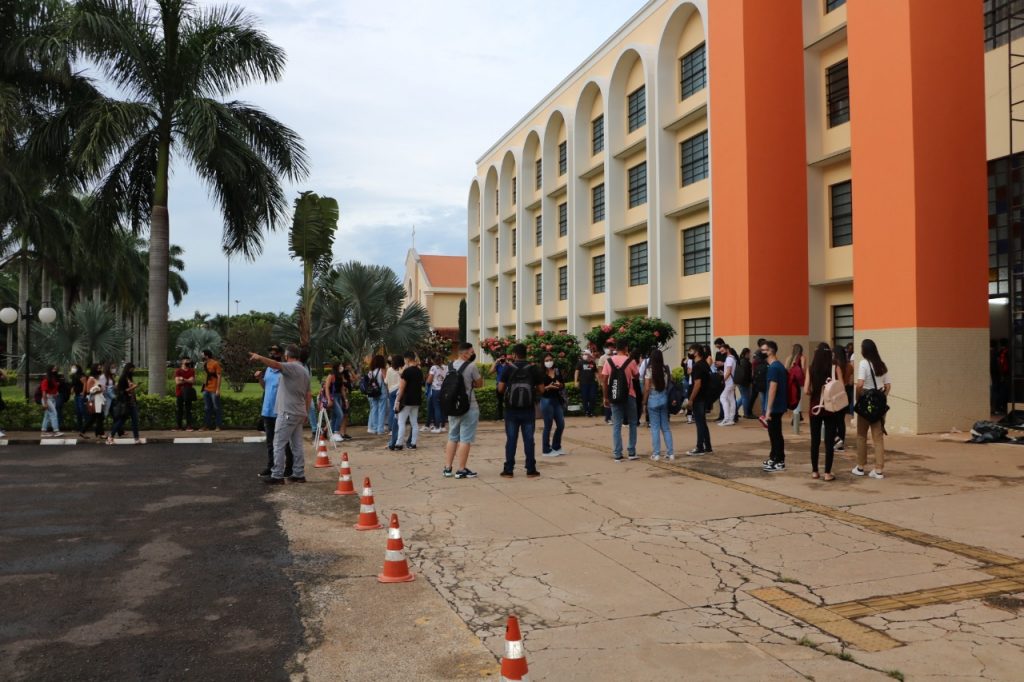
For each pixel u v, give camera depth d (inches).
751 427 580.4
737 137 704.4
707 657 153.1
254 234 732.7
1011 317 494.9
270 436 392.5
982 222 526.6
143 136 698.8
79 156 617.9
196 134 625.6
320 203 917.2
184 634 170.6
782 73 708.0
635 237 1006.4
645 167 985.5
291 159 729.6
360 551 243.3
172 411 650.2
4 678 146.4
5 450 513.7
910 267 506.6
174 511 307.9
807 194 713.0
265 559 233.9
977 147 527.8
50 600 194.4
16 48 679.1
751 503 298.5
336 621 178.7
